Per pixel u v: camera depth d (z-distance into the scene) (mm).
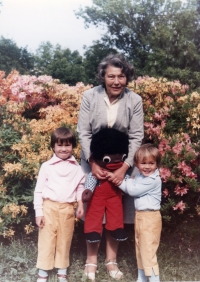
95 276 3342
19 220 3789
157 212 3104
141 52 22531
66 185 3201
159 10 24344
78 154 4098
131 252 3859
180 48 19750
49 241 3148
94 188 3238
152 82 4770
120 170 3162
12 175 3816
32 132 4383
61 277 3197
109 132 3170
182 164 3779
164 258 3672
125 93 3271
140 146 3191
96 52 25703
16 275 3352
